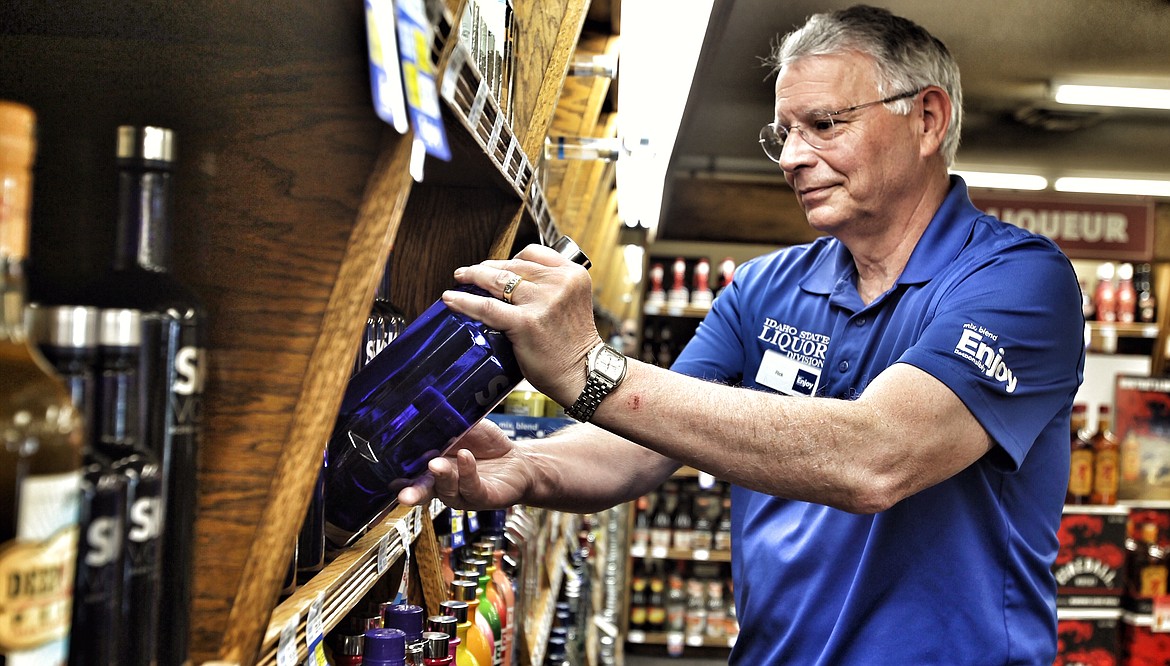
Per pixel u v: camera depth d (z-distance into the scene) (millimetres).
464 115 988
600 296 4992
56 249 718
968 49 4453
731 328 2029
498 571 2119
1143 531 6125
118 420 523
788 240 7066
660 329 7762
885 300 1742
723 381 1999
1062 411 1716
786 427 1253
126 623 517
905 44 1724
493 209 1614
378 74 646
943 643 1602
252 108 723
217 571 671
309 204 715
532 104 1661
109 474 504
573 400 1165
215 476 684
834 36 1730
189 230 717
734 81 4836
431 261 1612
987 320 1478
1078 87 4898
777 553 1790
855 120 1712
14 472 426
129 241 594
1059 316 1540
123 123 721
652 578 7527
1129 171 6625
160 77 724
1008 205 6695
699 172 7035
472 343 1073
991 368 1438
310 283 709
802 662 1718
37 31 722
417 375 1063
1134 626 5879
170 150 599
